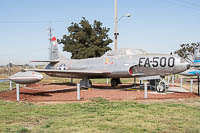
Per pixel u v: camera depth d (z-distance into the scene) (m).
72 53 42.53
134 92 14.12
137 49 15.28
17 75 12.88
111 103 9.53
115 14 22.11
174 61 12.63
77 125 6.02
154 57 13.48
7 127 5.87
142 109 8.17
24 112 7.76
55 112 7.73
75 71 14.54
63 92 14.38
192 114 7.30
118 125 6.01
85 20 43.56
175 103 9.63
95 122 6.33
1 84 22.61
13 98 11.52
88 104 9.31
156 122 6.31
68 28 44.47
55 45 21.73
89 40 43.00
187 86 19.22
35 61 18.64
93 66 16.31
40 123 6.32
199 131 5.41
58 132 5.42
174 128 5.71
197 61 31.47
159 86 13.68
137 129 5.64
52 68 20.36
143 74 14.12
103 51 42.16
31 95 12.80
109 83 22.62
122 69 14.55
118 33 22.14
